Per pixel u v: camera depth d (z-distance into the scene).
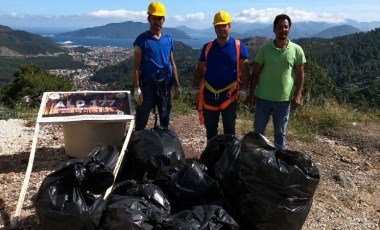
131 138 4.73
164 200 3.48
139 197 3.44
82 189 3.31
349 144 7.13
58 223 3.20
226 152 3.86
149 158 4.37
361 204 4.75
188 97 9.77
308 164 3.51
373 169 5.96
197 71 4.96
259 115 4.93
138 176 4.51
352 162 6.16
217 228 3.21
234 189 3.63
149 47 4.97
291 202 3.40
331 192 5.01
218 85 4.75
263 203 3.43
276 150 3.54
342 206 4.65
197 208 3.33
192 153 6.00
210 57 4.75
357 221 4.32
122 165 4.53
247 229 3.63
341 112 8.69
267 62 4.74
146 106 5.14
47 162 5.53
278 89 4.76
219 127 7.34
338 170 5.74
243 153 3.56
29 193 4.49
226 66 4.71
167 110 5.23
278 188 3.39
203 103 4.93
